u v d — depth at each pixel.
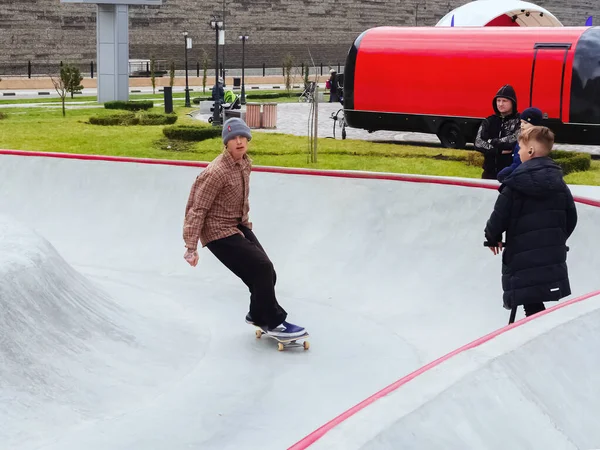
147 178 9.84
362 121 21.45
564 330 3.73
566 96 18.11
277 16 58.09
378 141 22.55
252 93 41.78
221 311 7.24
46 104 32.53
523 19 34.97
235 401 5.29
